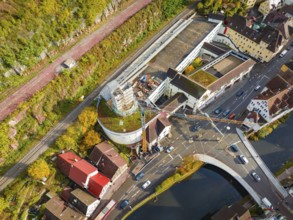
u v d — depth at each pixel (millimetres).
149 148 81750
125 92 74875
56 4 81750
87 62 86625
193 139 85500
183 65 96625
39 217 69000
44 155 73375
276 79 87500
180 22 111312
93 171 72562
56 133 78562
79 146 79562
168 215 74125
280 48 107062
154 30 109812
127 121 79625
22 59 75812
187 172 77438
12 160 72188
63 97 82812
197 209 75125
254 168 78875
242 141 84875
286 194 73750
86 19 89562
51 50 83688
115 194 74875
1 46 71688
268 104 80750
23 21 75750
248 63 97000
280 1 123875
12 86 76688
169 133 86375
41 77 79625
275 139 88000
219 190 78500
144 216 73812
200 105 90250
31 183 70188
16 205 66562
